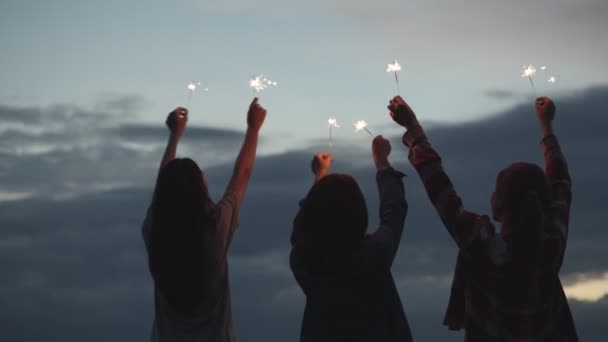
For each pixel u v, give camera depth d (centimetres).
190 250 326
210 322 335
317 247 313
